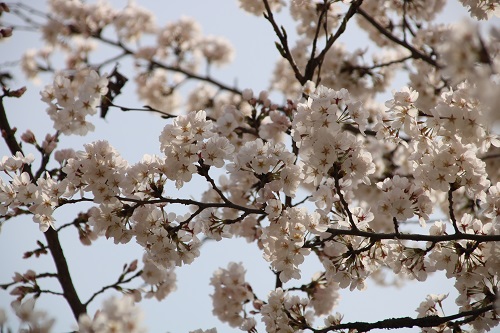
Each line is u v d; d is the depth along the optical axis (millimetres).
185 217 6715
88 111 8609
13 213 8125
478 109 6414
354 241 6828
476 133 6492
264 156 6379
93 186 6531
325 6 8961
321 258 8711
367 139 12758
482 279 6820
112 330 5066
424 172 6562
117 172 6582
